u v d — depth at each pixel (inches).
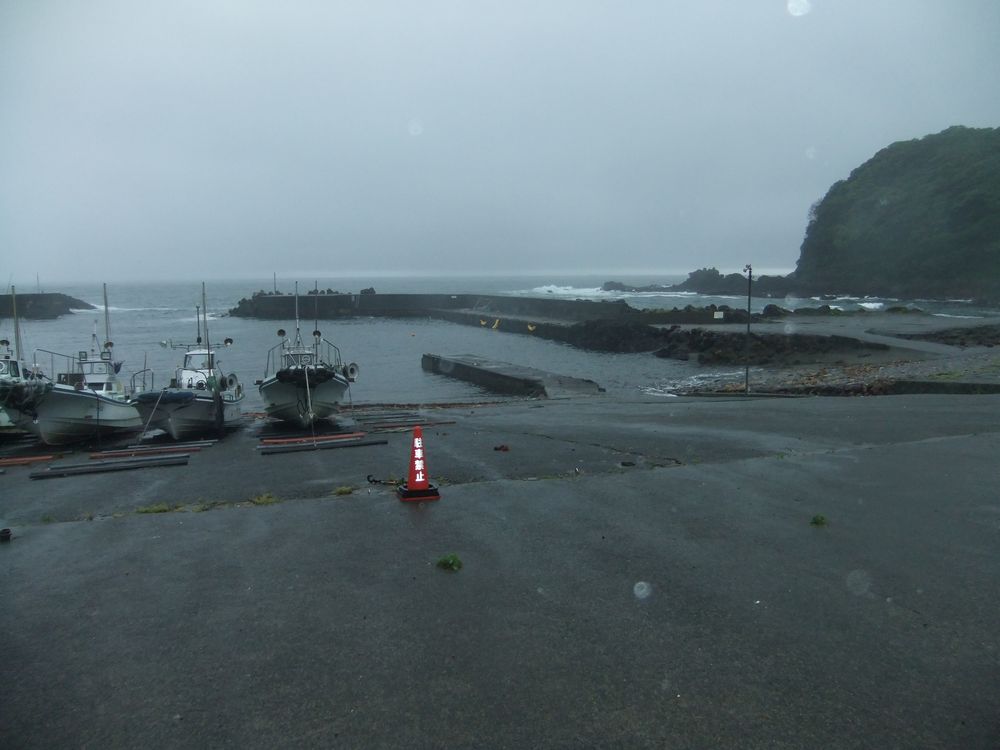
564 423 573.9
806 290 3786.9
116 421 611.2
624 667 162.1
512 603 196.7
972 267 3149.6
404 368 1510.8
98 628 186.2
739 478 334.3
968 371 847.7
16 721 144.6
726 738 135.8
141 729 141.1
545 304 2691.9
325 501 306.8
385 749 133.6
